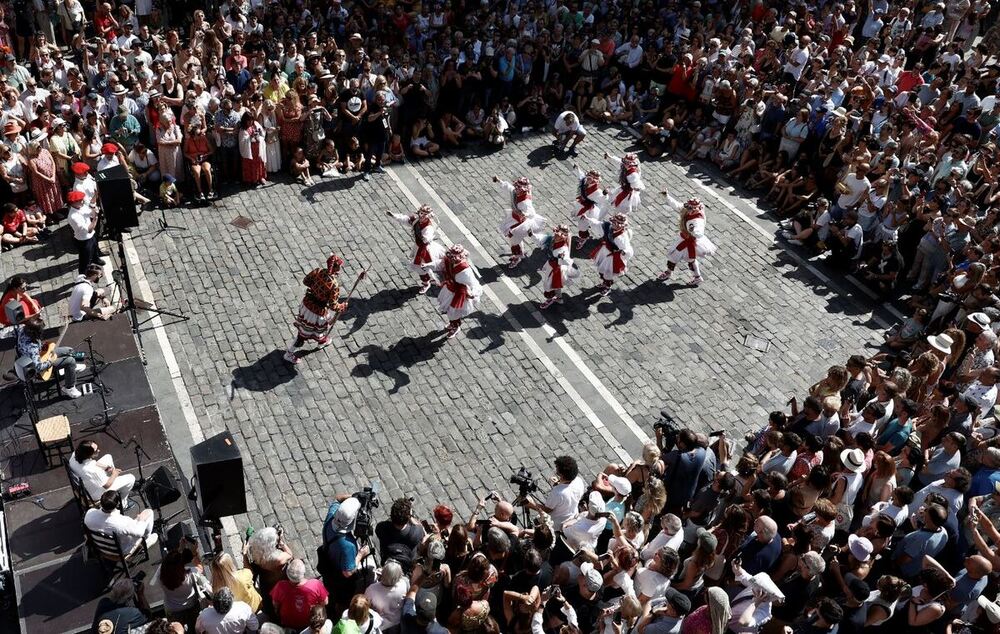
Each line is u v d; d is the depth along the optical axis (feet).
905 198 56.90
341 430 45.37
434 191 65.26
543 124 73.67
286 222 60.39
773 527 32.60
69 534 35.29
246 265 56.03
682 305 56.03
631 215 64.28
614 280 57.41
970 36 92.22
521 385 49.08
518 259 57.82
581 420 47.24
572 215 60.54
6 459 38.17
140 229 58.23
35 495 36.76
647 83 77.77
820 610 29.71
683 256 56.59
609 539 35.73
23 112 60.85
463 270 49.19
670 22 82.48
